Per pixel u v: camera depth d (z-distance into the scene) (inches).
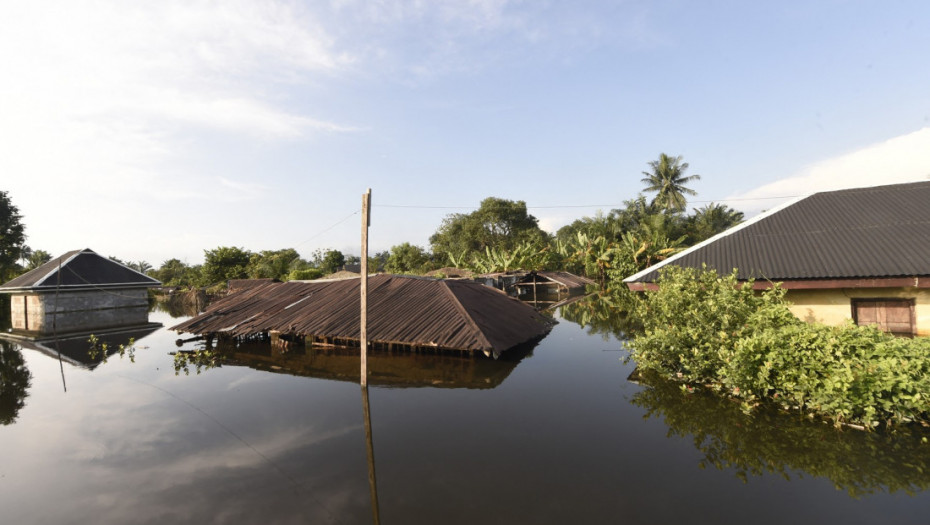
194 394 320.5
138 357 468.8
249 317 511.2
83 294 927.7
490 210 2027.6
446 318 414.0
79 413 284.0
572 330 578.2
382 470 190.2
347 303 485.4
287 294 587.2
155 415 276.7
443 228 2292.1
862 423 211.9
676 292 300.2
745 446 203.6
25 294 890.1
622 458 196.7
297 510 160.1
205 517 157.4
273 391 322.3
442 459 199.6
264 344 502.3
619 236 1541.6
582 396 291.3
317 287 586.2
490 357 403.5
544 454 202.5
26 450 225.0
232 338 529.7
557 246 1737.2
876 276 269.4
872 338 220.5
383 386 327.3
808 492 163.8
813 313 308.0
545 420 248.1
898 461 182.7
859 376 204.1
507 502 160.4
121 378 378.0
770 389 251.1
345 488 174.9
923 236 292.8
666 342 294.4
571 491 167.6
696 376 284.8
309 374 369.7
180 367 415.5
